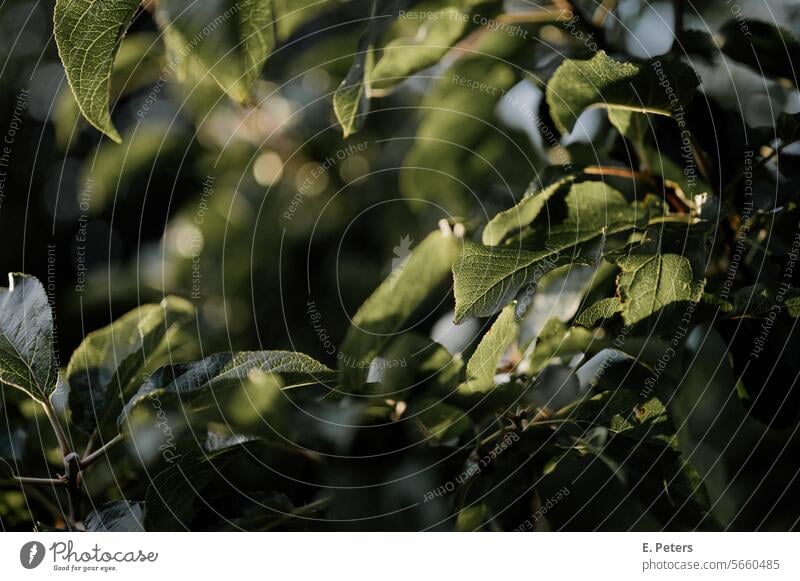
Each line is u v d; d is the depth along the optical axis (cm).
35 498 118
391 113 139
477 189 129
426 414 116
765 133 120
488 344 113
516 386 115
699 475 116
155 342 120
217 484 116
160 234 140
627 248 114
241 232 138
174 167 141
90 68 114
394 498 116
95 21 113
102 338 119
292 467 117
